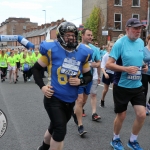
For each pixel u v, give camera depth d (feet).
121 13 115.85
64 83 11.66
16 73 52.29
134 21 14.08
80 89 17.79
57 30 11.66
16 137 17.72
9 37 71.72
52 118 11.57
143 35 98.53
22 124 20.68
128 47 14.40
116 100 14.93
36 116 23.13
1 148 15.83
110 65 14.29
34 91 38.29
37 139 17.37
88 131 19.04
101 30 116.57
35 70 11.99
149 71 22.65
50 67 11.71
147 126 20.26
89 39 19.57
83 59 11.89
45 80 52.95
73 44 11.50
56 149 11.50
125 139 17.43
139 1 116.47
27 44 72.64
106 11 115.75
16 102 29.55
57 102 11.67
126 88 14.58
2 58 52.60
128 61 14.38
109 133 18.62
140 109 14.52
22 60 52.24
